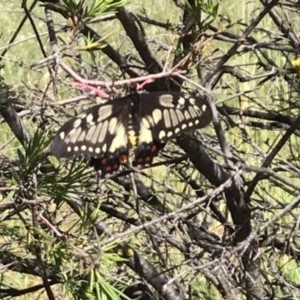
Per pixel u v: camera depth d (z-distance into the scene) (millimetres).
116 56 708
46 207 594
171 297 730
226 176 728
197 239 771
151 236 713
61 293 650
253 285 733
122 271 741
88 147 542
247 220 720
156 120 552
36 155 568
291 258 792
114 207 784
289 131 693
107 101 555
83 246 574
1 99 640
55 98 636
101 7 554
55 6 557
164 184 743
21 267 712
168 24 676
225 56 666
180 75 576
